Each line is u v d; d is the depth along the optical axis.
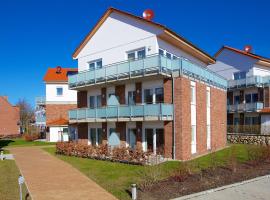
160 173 15.38
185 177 14.60
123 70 22.56
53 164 20.31
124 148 20.03
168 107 20.59
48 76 45.25
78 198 11.78
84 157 23.16
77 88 27.25
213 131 26.59
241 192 12.58
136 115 21.53
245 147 27.55
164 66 20.64
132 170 16.88
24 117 78.88
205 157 21.83
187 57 27.11
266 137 31.78
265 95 37.81
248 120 39.53
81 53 28.55
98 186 13.64
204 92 24.77
